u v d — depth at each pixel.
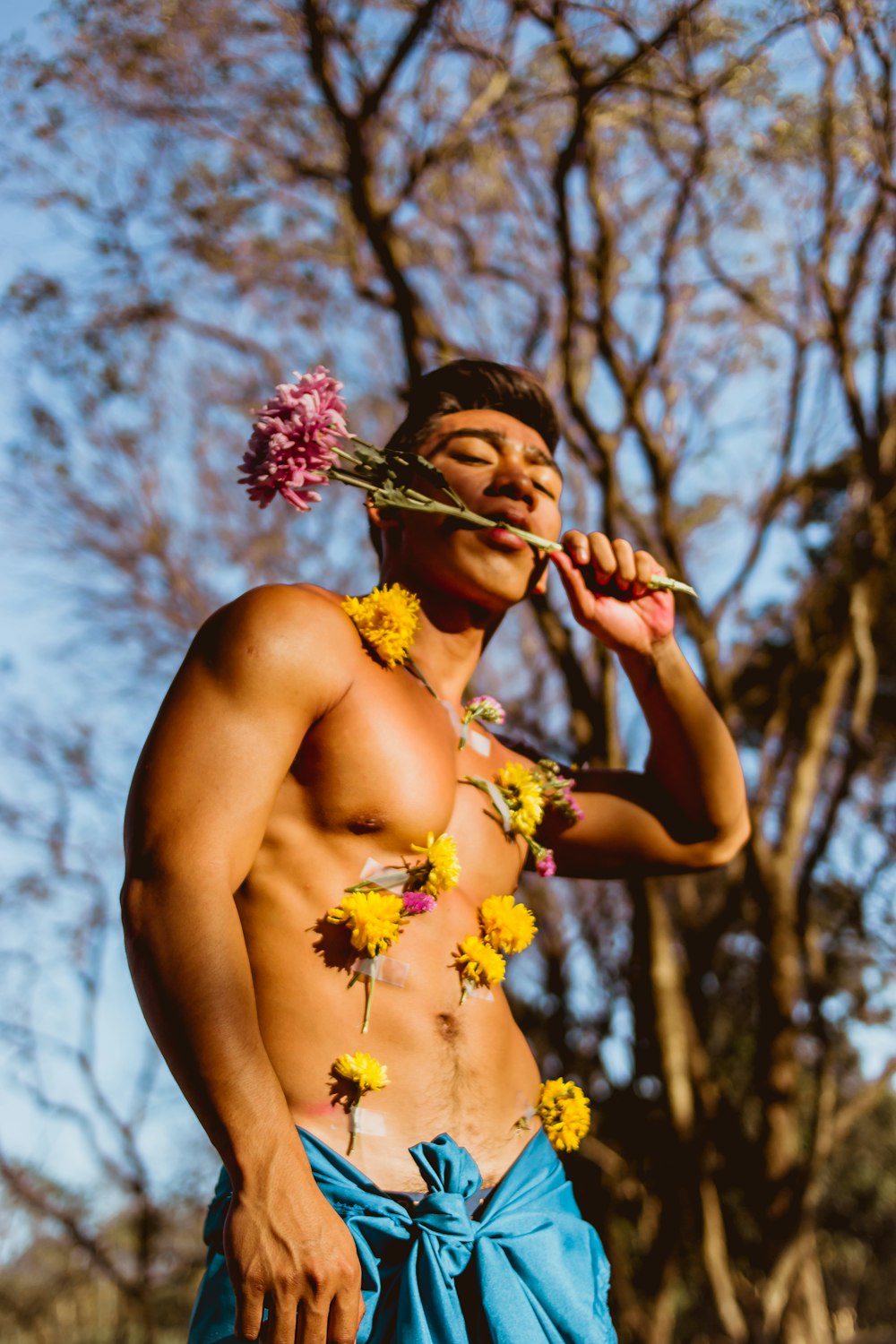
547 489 2.29
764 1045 11.43
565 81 9.29
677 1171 11.67
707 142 9.34
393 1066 1.73
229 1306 1.58
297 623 1.80
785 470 12.04
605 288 10.57
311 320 12.50
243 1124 1.47
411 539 2.17
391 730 1.86
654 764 2.55
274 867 1.78
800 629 13.77
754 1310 11.30
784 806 11.97
